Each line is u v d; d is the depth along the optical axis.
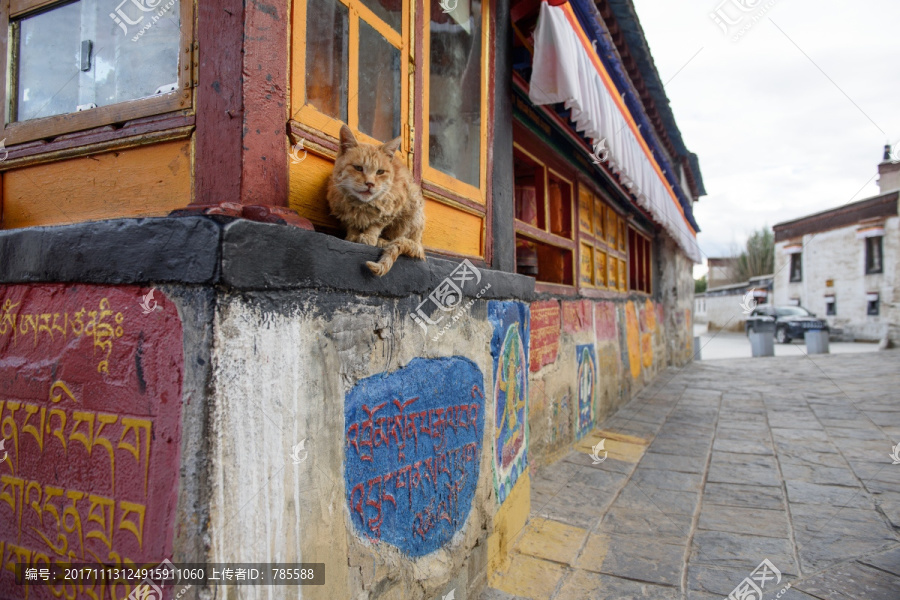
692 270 17.83
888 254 19.61
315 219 2.17
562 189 6.60
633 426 7.48
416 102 2.84
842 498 4.60
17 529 1.84
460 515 2.88
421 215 2.56
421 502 2.50
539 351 5.21
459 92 3.43
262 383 1.61
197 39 1.90
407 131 2.76
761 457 5.86
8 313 1.94
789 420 7.68
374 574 2.13
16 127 2.39
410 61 2.79
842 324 22.05
